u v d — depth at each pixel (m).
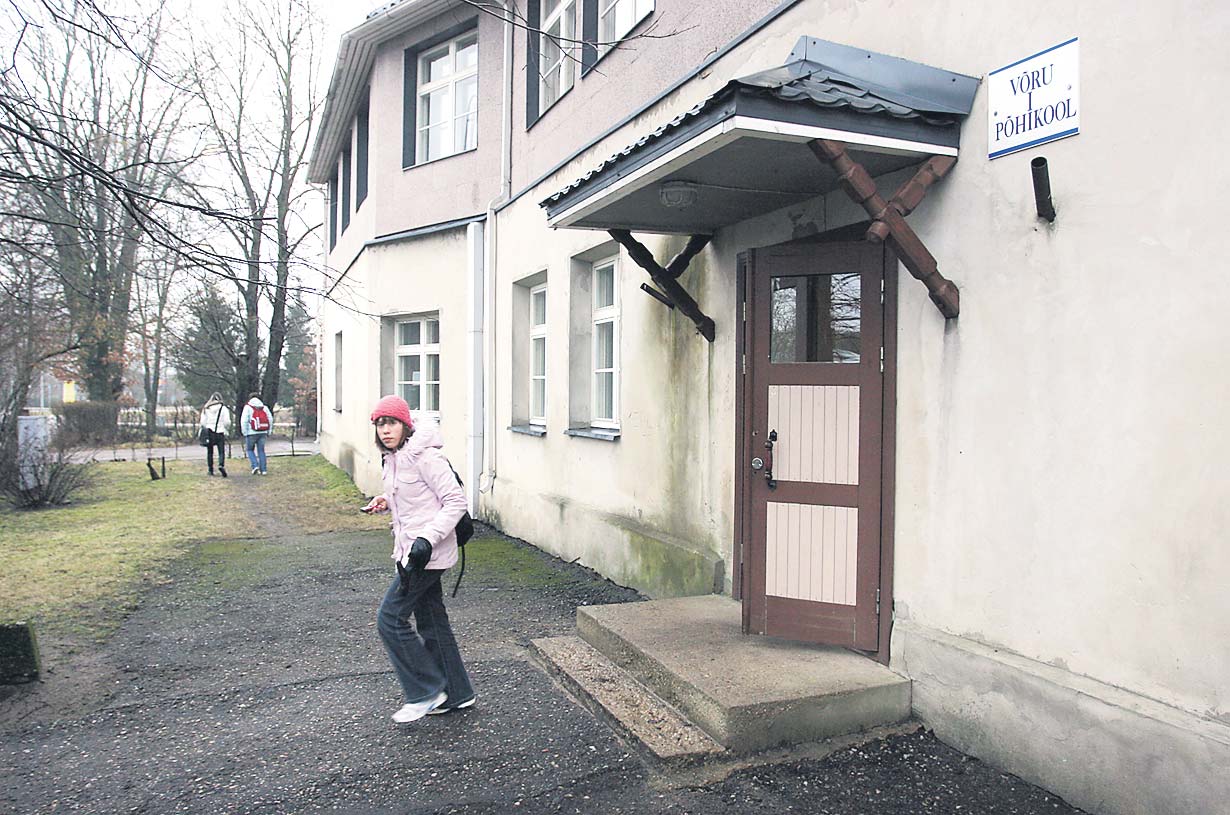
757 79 3.88
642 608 5.70
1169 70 3.23
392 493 4.55
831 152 3.83
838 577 4.71
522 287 10.73
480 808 3.65
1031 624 3.77
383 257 13.75
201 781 3.95
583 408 9.00
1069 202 3.60
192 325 27.06
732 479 6.04
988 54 4.00
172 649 5.97
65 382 27.58
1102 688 3.45
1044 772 3.63
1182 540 3.19
